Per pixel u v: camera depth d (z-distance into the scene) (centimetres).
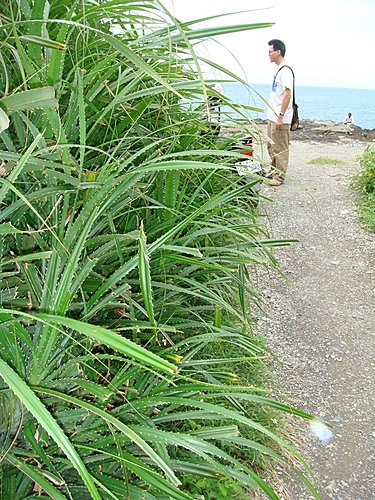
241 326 224
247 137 195
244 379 217
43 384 102
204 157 169
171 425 174
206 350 208
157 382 132
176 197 159
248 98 141
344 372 263
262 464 185
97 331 74
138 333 136
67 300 94
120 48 84
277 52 548
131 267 109
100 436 110
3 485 102
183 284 175
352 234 465
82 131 93
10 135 116
